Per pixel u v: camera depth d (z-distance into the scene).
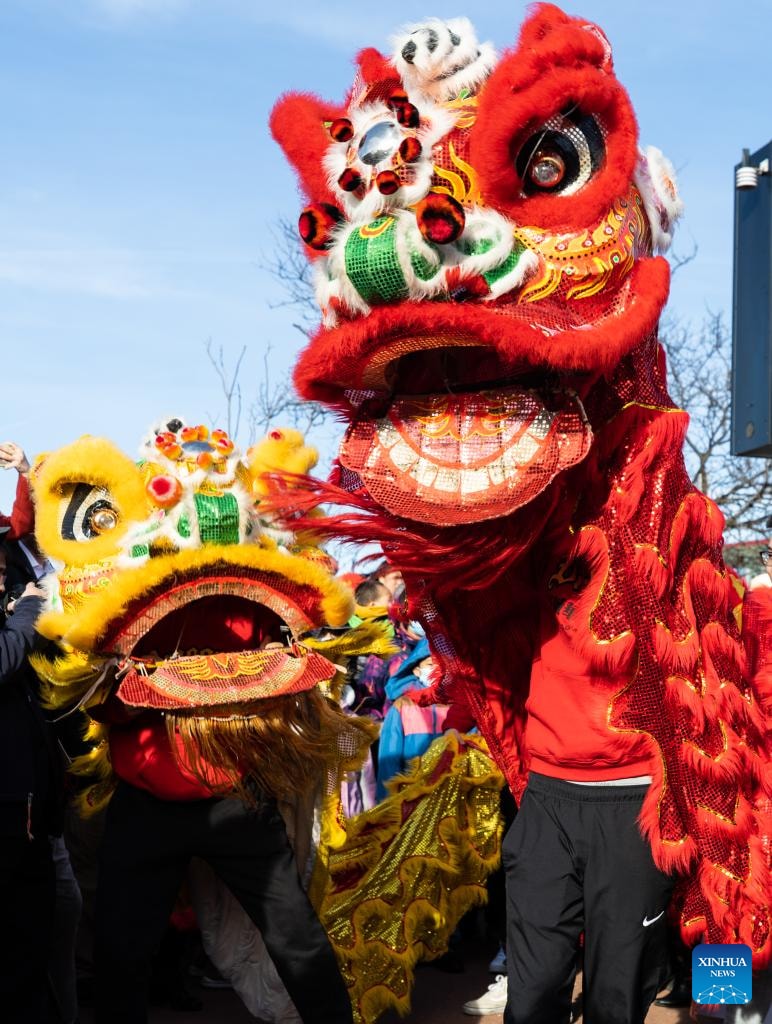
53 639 3.56
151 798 3.54
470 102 3.15
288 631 3.83
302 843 3.90
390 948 4.12
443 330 2.91
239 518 3.57
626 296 3.09
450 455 3.13
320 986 3.53
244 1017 4.51
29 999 3.68
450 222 2.82
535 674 3.34
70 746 4.18
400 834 4.46
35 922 3.70
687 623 3.12
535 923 3.18
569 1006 3.23
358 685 6.10
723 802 3.14
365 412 3.29
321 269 3.12
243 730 3.49
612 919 3.14
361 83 3.36
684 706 3.09
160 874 3.55
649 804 3.10
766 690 3.35
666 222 3.36
